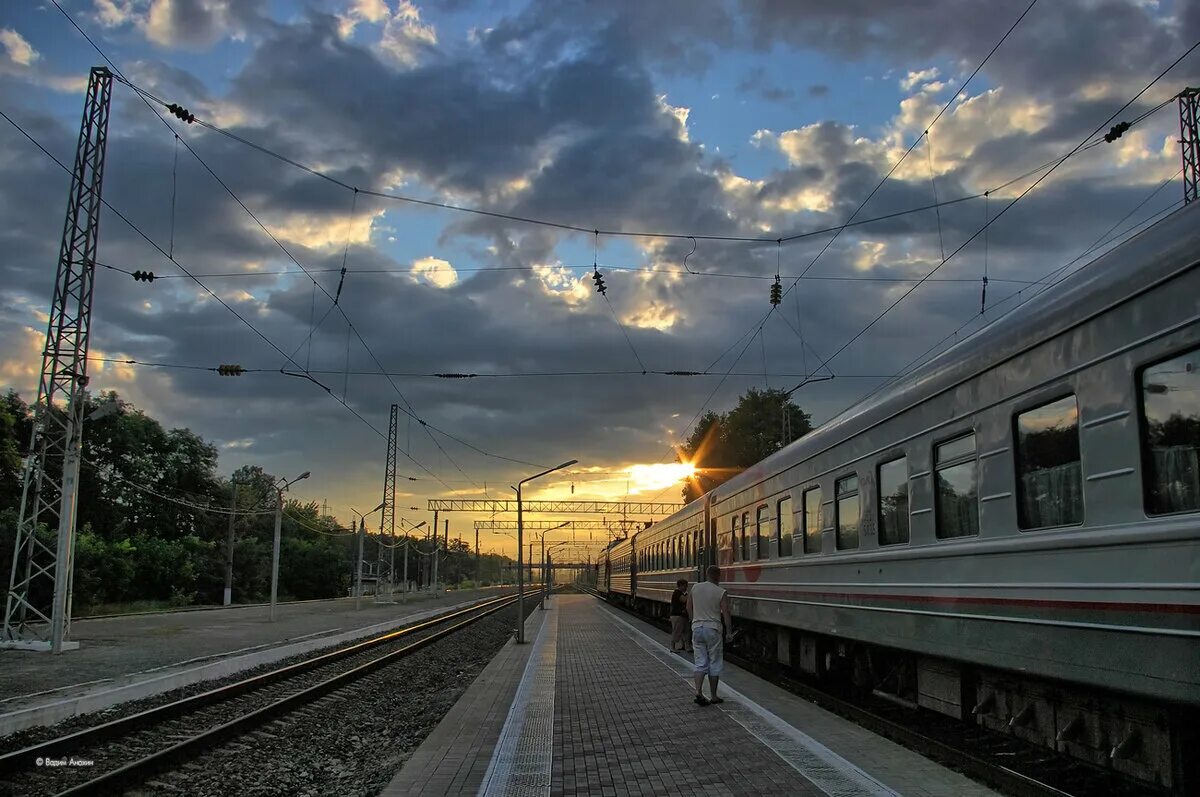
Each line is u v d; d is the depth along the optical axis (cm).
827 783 689
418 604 5806
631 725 997
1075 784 696
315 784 908
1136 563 559
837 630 1159
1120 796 659
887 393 1024
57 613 2041
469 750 875
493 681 1459
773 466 1511
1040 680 739
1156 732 588
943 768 734
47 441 2172
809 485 1296
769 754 802
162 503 6462
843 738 869
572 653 1966
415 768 795
